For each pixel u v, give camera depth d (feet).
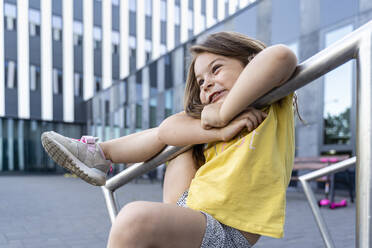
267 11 27.66
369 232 1.28
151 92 48.08
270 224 2.12
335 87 22.67
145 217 1.77
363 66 1.34
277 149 2.32
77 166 2.85
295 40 25.31
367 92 1.31
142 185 32.48
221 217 2.12
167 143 2.66
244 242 2.17
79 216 13.74
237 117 2.25
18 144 62.28
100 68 70.13
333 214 13.73
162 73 45.44
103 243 9.36
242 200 2.16
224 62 2.53
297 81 1.76
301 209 15.15
